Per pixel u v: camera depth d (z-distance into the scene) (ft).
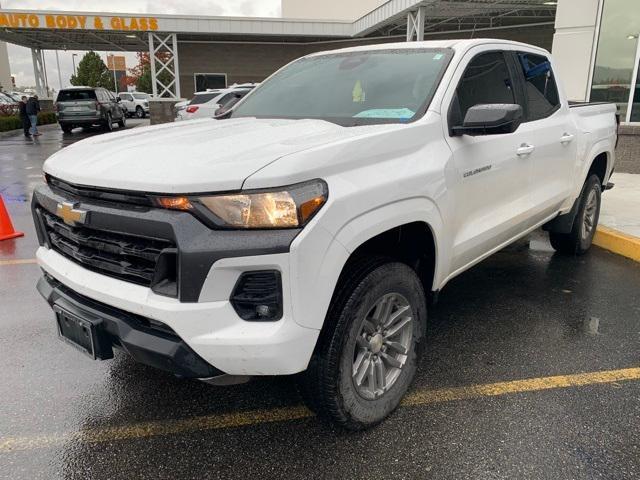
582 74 36.09
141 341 7.71
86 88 79.30
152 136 9.95
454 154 10.27
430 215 9.57
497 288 16.33
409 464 8.63
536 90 14.37
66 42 89.10
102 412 10.04
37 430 9.48
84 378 11.18
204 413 10.03
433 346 12.56
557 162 14.83
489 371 11.44
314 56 14.30
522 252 19.97
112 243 8.12
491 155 11.51
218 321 7.34
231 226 7.23
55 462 8.70
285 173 7.32
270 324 7.45
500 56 12.94
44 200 9.41
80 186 8.42
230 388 10.89
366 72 12.10
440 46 12.00
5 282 16.75
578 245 18.79
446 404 10.22
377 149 8.72
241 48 83.76
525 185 13.30
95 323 8.21
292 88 12.94
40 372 11.38
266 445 9.11
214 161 7.72
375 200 8.30
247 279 7.42
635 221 22.29
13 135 75.87
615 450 8.95
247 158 7.68
